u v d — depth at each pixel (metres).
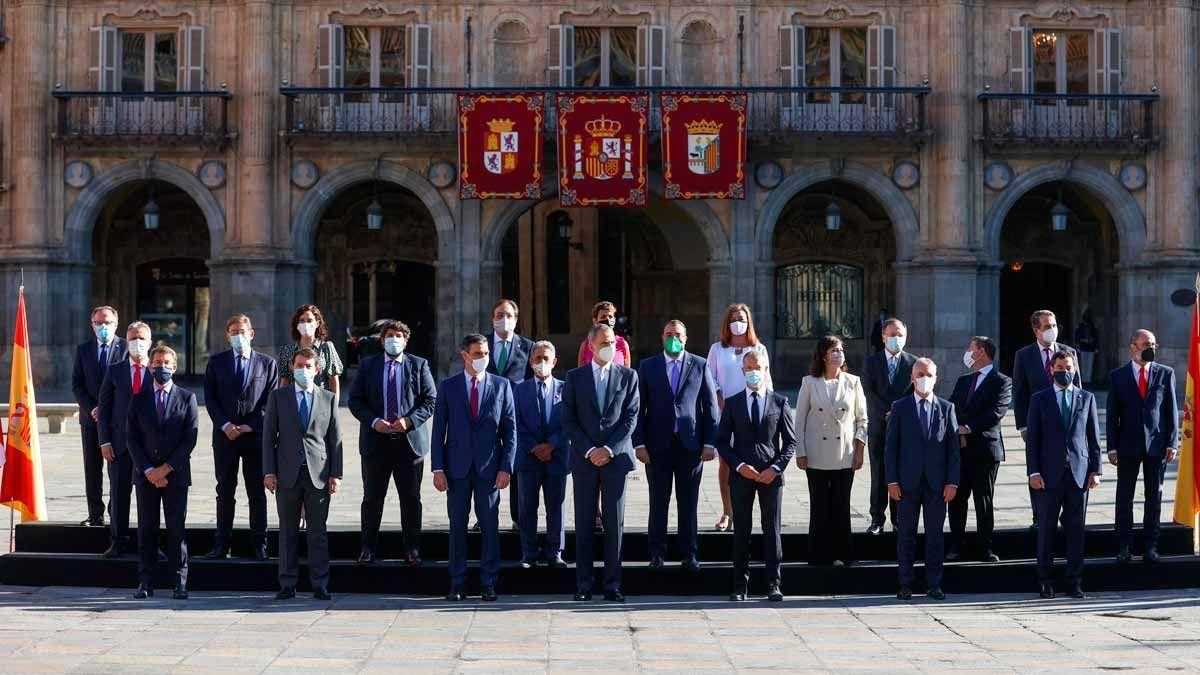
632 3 35.44
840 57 35.81
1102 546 15.40
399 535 15.12
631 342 41.97
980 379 14.95
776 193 35.44
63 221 35.59
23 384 15.66
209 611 13.07
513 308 15.83
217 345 35.31
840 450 14.39
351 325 41.44
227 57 35.59
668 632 12.16
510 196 34.19
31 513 15.62
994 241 35.62
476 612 13.15
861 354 40.94
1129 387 14.60
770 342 35.56
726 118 34.22
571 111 34.12
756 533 15.25
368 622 12.55
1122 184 35.72
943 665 10.81
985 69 35.62
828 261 40.97
